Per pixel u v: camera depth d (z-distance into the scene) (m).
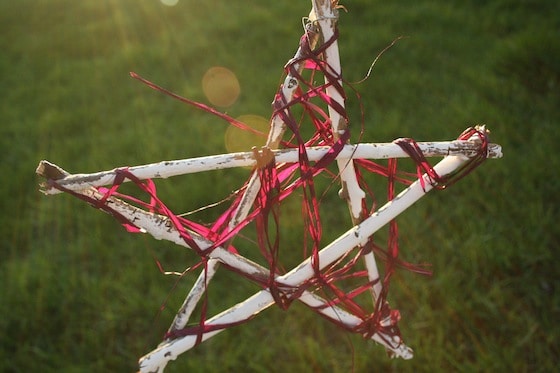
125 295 2.73
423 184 1.11
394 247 1.23
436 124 3.57
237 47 5.11
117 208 1.01
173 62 5.10
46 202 3.49
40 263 2.97
